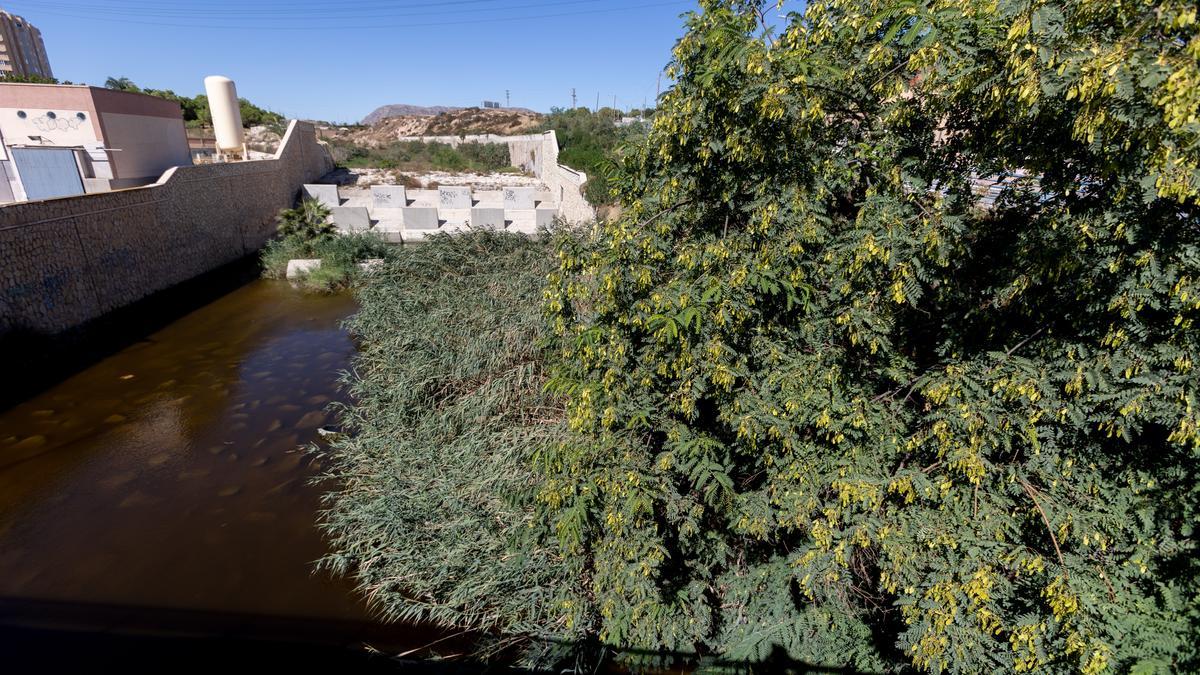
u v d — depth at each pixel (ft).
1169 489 10.37
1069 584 10.18
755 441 12.17
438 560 16.99
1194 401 8.36
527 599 15.87
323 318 40.14
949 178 11.17
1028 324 11.29
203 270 48.80
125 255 38.99
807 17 11.84
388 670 14.71
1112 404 9.55
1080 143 9.31
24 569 17.49
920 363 13.01
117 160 49.83
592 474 12.73
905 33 10.27
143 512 20.21
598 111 120.26
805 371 11.43
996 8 8.43
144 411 26.96
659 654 14.74
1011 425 10.19
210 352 33.81
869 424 11.54
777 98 9.72
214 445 24.38
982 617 10.41
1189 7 6.44
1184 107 6.51
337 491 21.35
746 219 12.85
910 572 11.27
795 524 12.73
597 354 13.03
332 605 16.66
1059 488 11.09
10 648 14.90
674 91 11.80
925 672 12.67
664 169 13.28
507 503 17.99
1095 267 9.30
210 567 17.84
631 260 12.36
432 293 32.45
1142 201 8.48
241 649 15.15
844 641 13.98
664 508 13.69
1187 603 10.13
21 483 21.53
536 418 22.17
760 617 14.92
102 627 15.64
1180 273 8.50
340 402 26.63
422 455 21.20
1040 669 10.90
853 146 11.26
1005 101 9.46
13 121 45.57
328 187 71.67
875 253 9.55
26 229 30.71
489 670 14.79
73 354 32.58
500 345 25.27
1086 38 7.59
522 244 36.96
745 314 10.82
